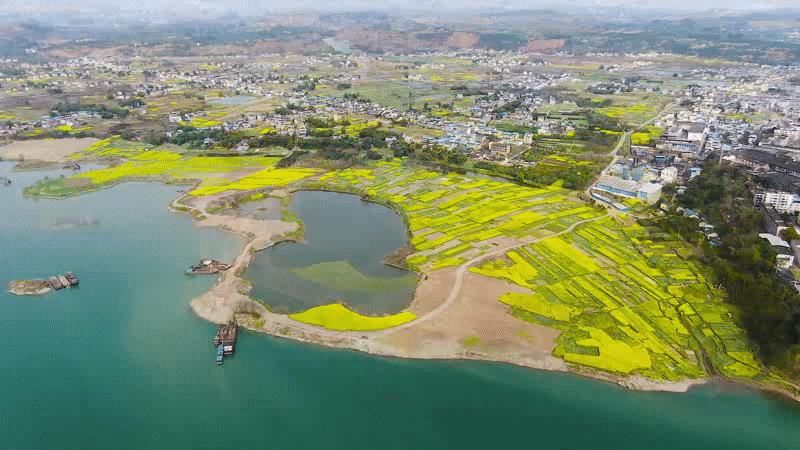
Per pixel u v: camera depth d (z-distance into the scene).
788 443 120.31
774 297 156.12
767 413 128.25
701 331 153.50
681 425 125.00
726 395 133.00
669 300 168.00
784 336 143.00
